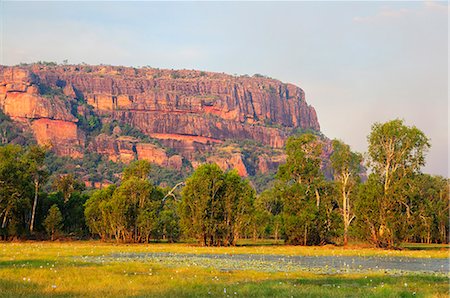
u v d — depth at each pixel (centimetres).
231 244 10862
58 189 15775
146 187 11700
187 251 8119
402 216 9725
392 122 9888
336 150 11431
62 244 10250
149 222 11462
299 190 11025
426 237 13312
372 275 4631
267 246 10519
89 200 12675
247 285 3631
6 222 12325
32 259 5550
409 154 9906
